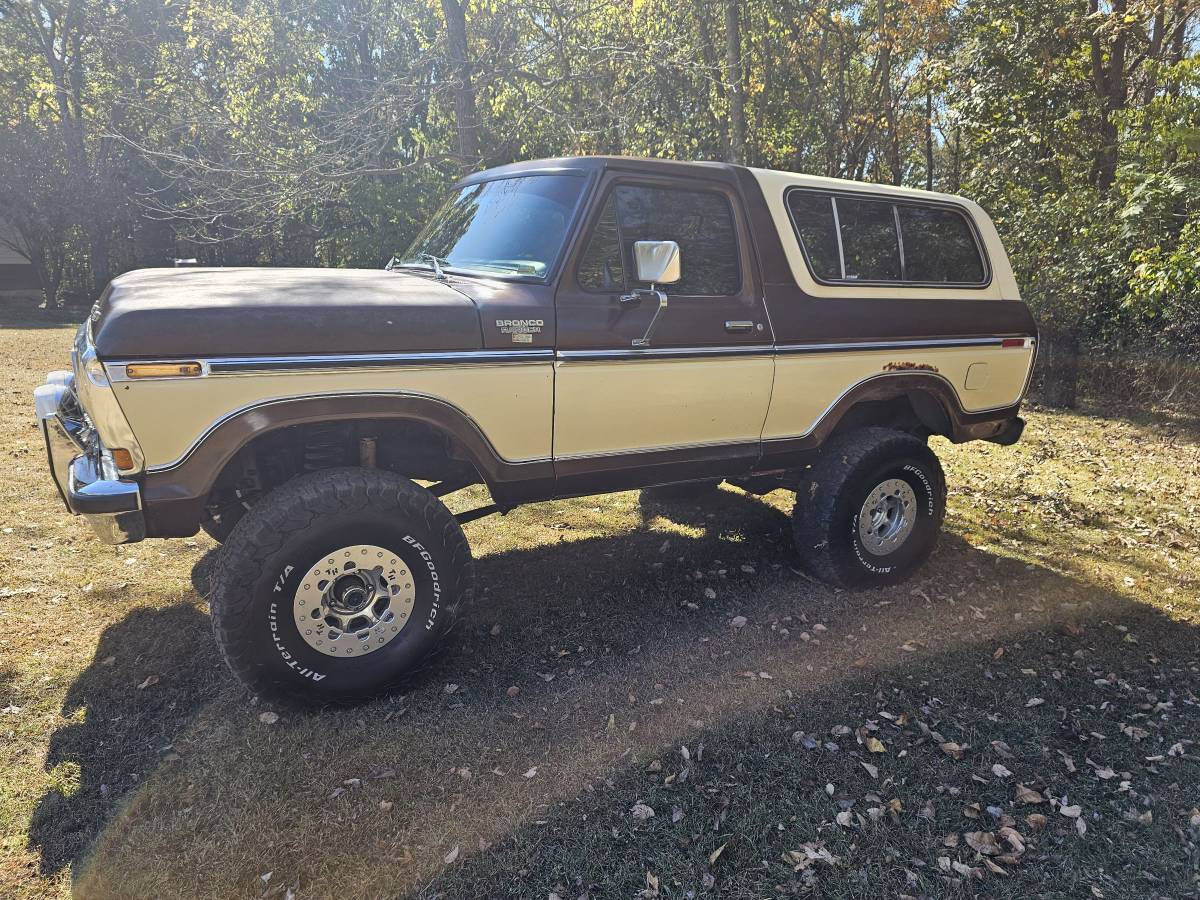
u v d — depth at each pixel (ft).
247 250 88.74
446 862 8.31
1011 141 41.42
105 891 7.91
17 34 89.04
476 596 14.58
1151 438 29.71
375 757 9.96
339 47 53.88
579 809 9.12
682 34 47.91
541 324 11.37
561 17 40.04
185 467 9.54
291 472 11.81
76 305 108.06
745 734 10.58
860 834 8.84
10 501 18.60
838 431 16.01
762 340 13.34
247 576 9.87
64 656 12.16
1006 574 16.29
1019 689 11.91
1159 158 32.89
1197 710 11.47
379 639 10.92
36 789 9.32
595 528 18.26
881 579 15.11
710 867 8.32
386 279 11.85
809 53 64.75
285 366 9.75
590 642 12.98
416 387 10.57
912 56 58.29
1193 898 8.10
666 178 12.64
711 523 18.63
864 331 14.46
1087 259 34.24
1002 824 9.06
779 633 13.41
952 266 16.07
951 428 16.39
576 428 12.03
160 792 9.30
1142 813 9.32
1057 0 39.63
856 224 14.75
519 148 49.39
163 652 12.34
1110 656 13.00
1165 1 36.60
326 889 7.95
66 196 88.07
